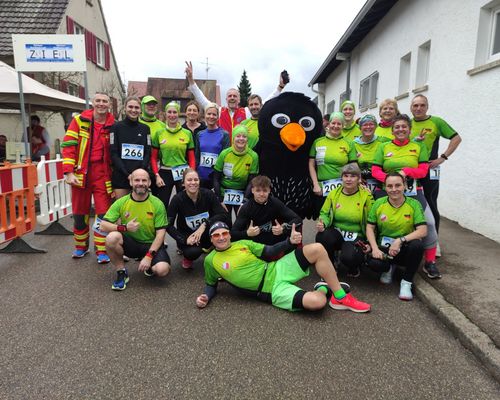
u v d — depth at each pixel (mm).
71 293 4012
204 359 2805
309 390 2469
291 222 4102
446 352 2904
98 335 3141
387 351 2916
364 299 3877
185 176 4426
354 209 4242
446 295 3691
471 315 3271
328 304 3738
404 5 8922
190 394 2432
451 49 6797
